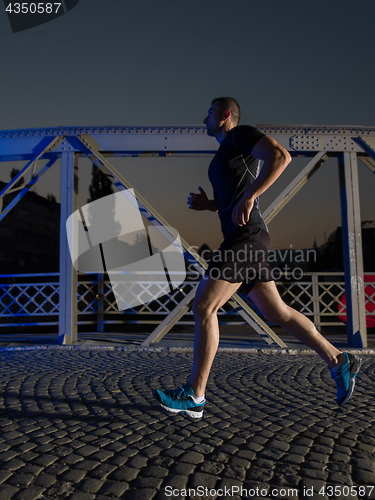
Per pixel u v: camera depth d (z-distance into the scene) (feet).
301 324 8.22
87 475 6.14
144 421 8.77
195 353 7.80
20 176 20.17
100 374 13.85
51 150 20.68
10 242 99.55
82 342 21.04
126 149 20.35
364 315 19.85
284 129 20.22
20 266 102.12
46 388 11.79
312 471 6.23
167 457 6.79
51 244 112.37
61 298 20.49
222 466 6.43
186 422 8.70
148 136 20.40
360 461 6.60
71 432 8.08
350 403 10.19
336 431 8.07
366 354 18.61
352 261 20.07
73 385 12.17
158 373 14.03
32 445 7.38
